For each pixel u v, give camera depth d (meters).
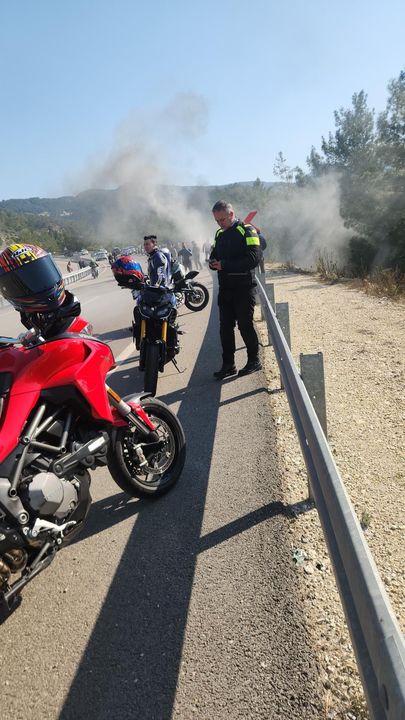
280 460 4.30
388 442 4.58
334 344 7.91
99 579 3.11
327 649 2.46
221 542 3.31
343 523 1.93
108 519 3.74
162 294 6.09
